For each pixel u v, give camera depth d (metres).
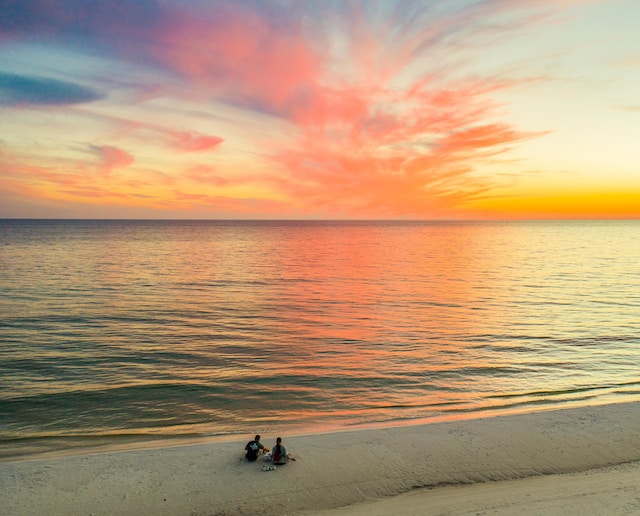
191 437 19.39
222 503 13.55
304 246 161.12
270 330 39.78
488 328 40.88
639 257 112.06
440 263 101.12
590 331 39.62
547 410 21.66
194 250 134.25
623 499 12.95
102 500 13.62
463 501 13.33
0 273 73.75
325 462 16.23
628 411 21.28
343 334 38.56
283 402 23.69
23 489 14.20
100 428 20.36
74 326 39.91
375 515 12.61
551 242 183.38
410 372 28.56
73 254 110.69
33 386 25.33
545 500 13.11
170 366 29.27
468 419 20.69
